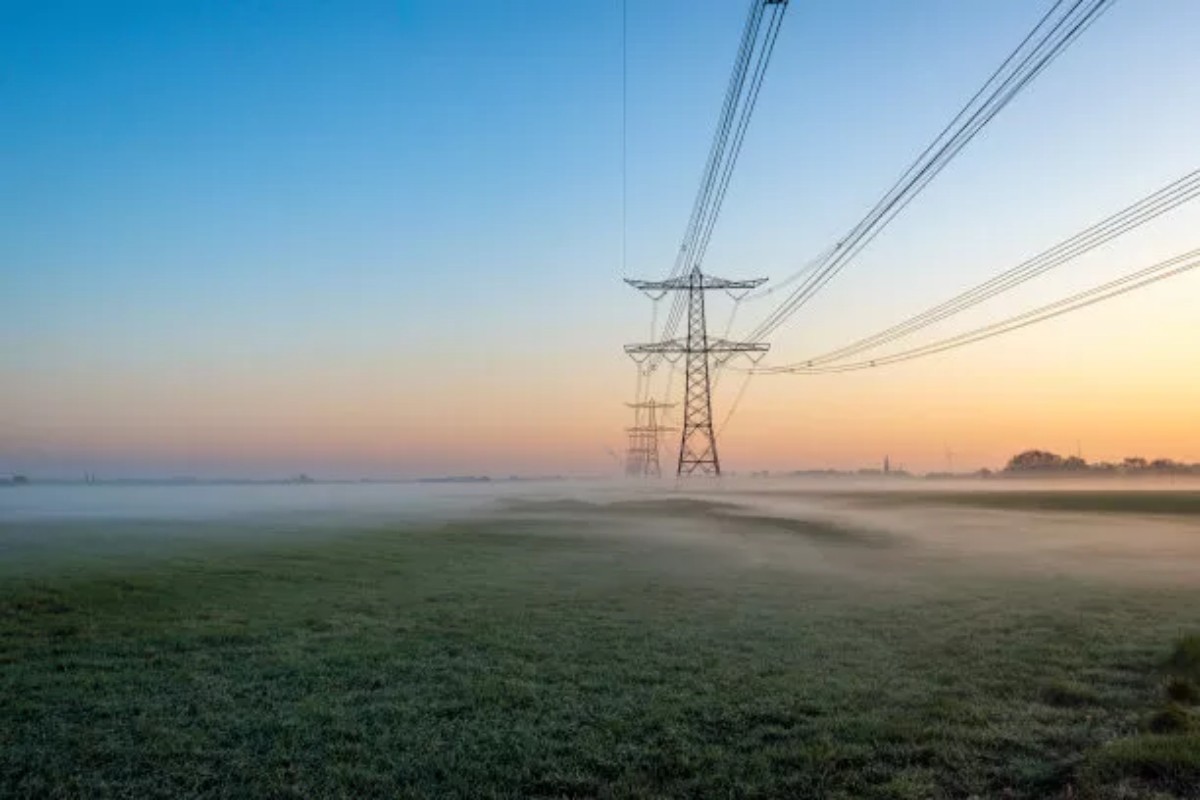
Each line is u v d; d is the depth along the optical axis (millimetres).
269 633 18109
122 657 15852
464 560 34438
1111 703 11766
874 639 17016
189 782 9430
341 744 10656
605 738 10719
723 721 11375
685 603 22359
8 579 27469
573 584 26578
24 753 10383
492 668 14703
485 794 9016
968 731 10578
